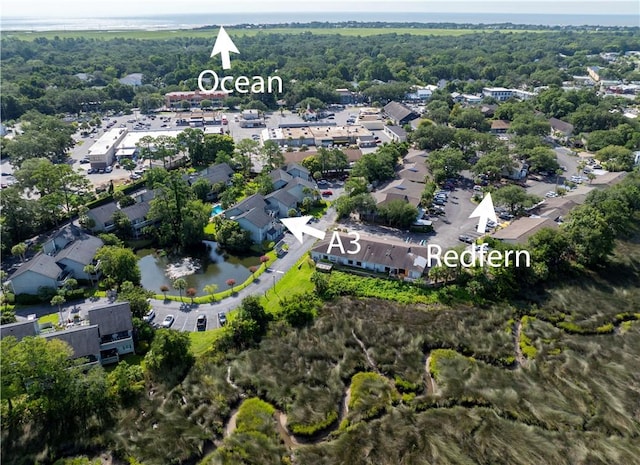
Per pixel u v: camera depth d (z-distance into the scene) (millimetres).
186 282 91500
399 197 117500
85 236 99250
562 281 90375
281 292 87250
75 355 65500
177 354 67812
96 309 70938
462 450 56875
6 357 55781
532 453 56219
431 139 164250
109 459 55688
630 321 80312
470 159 158625
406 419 61188
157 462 54844
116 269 87062
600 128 184625
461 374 68312
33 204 105250
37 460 54906
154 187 123375
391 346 73562
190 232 105188
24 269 84125
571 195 123062
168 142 155250
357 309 82188
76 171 148125
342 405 64438
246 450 56531
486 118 199625
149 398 63344
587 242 91750
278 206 118188
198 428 59250
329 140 179000
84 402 59812
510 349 73500
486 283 86188
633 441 57906
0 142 162125
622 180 128000
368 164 137000
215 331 75938
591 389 65438
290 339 74438
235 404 63844
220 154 147500
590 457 55688
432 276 87688
